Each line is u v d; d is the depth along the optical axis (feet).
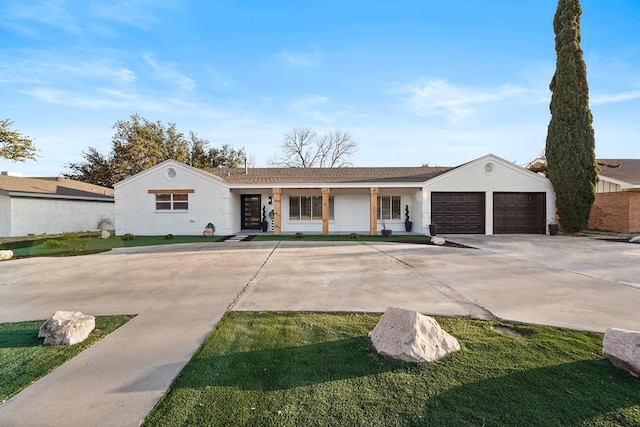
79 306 15.47
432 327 10.43
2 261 29.35
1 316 14.20
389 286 18.86
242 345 10.89
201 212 52.49
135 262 28.04
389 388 8.30
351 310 14.48
